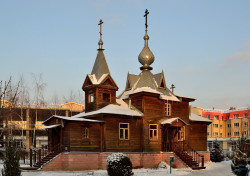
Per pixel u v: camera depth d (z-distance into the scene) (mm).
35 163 33031
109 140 33219
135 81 40781
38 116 74250
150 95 36688
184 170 32562
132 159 34094
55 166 30484
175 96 40594
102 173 27984
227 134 94000
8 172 20672
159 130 36906
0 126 57250
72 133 31359
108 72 38156
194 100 41875
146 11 42281
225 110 100062
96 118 34156
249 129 86500
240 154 23594
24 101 59188
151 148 35875
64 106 72500
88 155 31656
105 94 37031
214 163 40938
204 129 43906
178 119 37125
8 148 21172
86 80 37281
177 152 36094
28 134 66812
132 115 34656
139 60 41594
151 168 34938
